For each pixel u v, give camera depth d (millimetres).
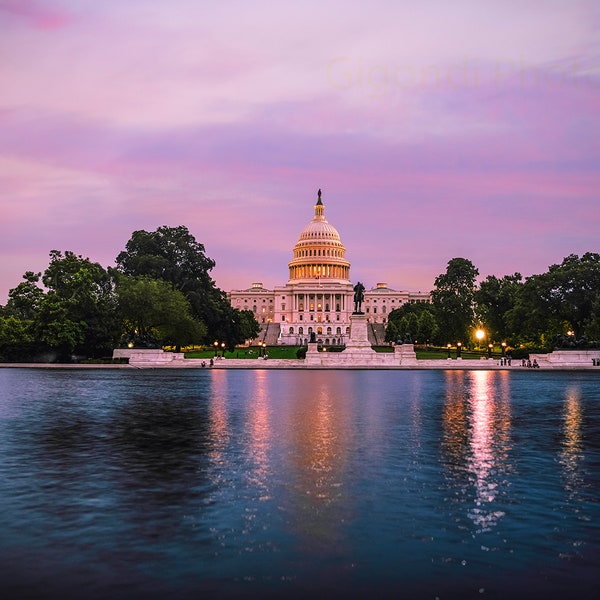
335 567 12180
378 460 21500
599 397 45812
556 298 111625
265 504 16109
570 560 12570
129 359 101750
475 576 11828
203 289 137375
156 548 13062
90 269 106875
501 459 21797
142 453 22672
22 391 49531
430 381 66125
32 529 14195
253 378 70562
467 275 137250
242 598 10922
